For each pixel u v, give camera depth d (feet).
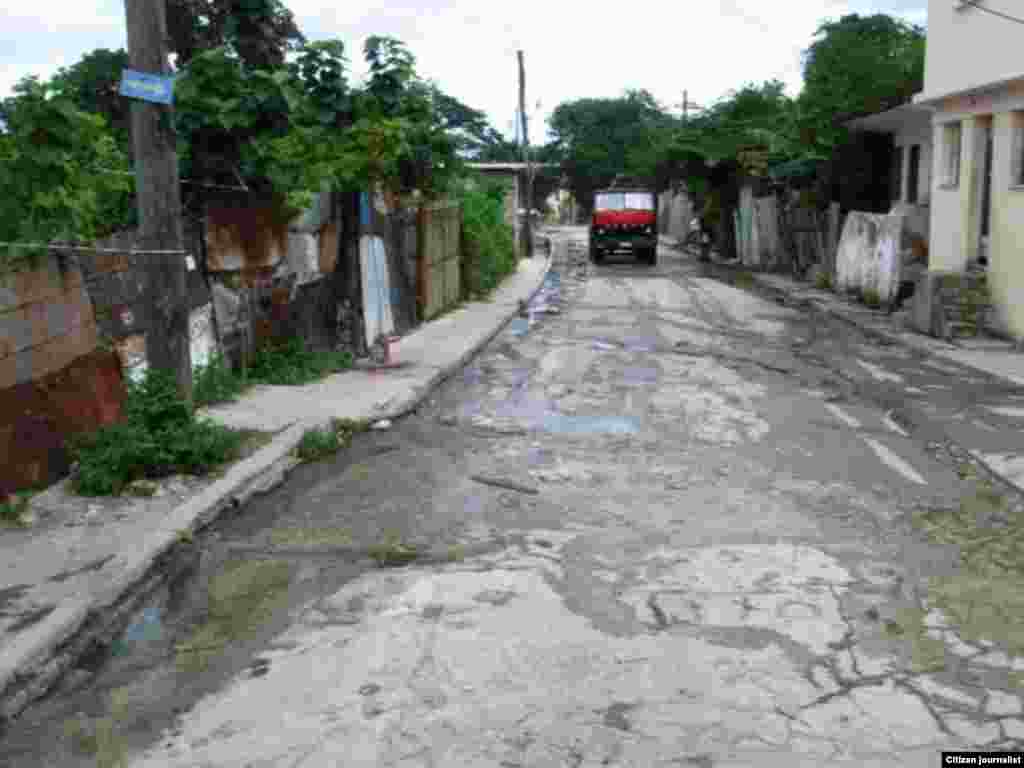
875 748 13.70
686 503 24.99
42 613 17.61
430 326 58.65
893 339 54.80
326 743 13.93
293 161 35.58
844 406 37.50
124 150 37.27
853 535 22.71
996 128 53.06
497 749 13.71
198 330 34.14
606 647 16.76
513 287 85.97
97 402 26.55
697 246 140.67
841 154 82.07
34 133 23.65
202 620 18.28
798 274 93.76
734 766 13.26
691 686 15.43
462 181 77.66
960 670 16.02
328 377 40.57
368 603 18.81
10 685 15.38
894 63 79.10
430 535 22.65
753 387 40.98
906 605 18.62
